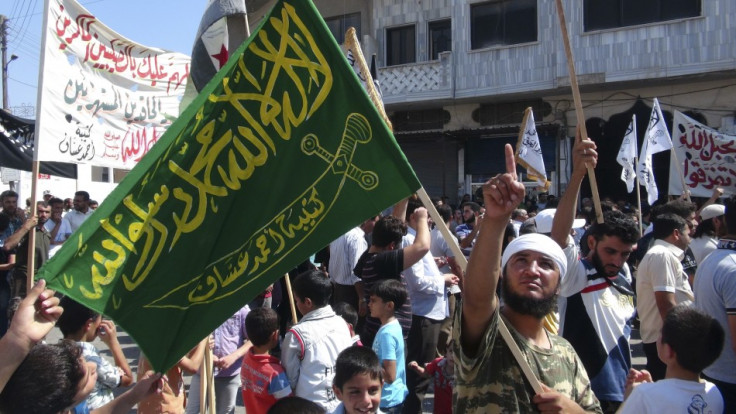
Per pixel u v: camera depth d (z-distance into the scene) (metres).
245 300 2.35
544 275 2.29
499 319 2.19
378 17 19.66
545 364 2.29
